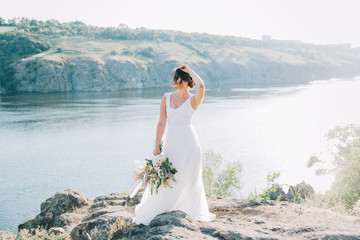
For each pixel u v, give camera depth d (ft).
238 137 286.05
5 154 236.63
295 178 174.81
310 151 241.14
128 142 270.46
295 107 459.73
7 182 180.55
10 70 649.20
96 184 178.19
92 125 332.39
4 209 143.43
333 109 444.14
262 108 448.24
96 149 249.96
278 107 459.32
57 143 267.18
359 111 424.46
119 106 454.40
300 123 356.18
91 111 411.75
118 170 201.98
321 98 556.51
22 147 255.09
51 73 650.43
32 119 357.41
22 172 198.39
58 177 189.37
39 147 255.50
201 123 345.92
